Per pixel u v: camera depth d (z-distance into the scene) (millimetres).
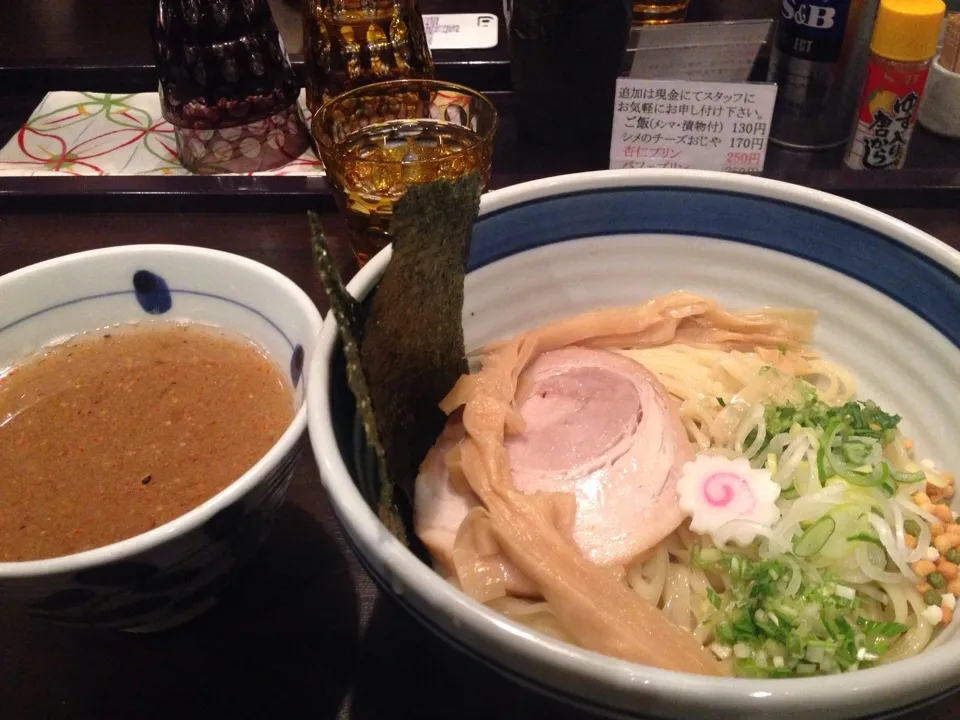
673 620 264
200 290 289
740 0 528
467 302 315
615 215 317
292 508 295
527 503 250
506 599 248
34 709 248
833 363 321
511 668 182
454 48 532
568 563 237
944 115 450
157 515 237
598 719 202
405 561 189
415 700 245
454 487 275
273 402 267
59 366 283
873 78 393
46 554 229
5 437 260
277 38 460
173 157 478
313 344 251
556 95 432
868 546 264
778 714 166
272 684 250
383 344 233
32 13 626
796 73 425
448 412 279
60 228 412
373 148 415
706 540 273
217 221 416
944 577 261
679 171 308
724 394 318
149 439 258
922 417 298
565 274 328
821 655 239
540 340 317
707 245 322
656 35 387
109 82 537
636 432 292
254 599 269
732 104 371
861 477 274
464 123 418
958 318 278
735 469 277
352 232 379
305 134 483
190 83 437
